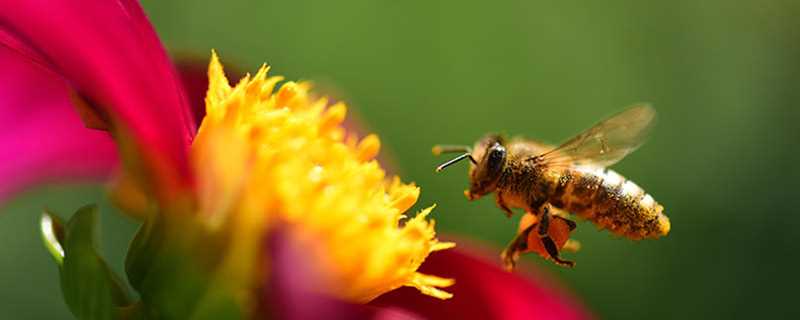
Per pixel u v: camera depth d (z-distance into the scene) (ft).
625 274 0.88
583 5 0.98
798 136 0.98
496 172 0.50
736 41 1.01
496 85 0.95
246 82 0.45
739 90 1.00
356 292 0.45
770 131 0.98
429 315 0.49
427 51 0.94
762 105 0.99
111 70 0.42
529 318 0.50
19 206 0.77
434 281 0.46
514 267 0.49
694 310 0.89
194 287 0.43
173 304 0.43
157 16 0.89
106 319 0.44
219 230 0.43
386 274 0.45
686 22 1.00
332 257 0.44
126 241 0.79
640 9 0.99
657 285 0.88
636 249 0.88
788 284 0.90
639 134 0.50
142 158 0.43
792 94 0.99
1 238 0.78
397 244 0.45
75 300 0.44
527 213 0.50
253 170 0.44
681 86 0.99
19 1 0.42
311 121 0.45
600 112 0.97
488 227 0.85
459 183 0.87
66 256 0.44
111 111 0.43
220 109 0.44
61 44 0.42
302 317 0.42
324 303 0.42
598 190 0.50
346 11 0.94
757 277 0.90
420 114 0.93
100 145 0.49
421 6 0.94
